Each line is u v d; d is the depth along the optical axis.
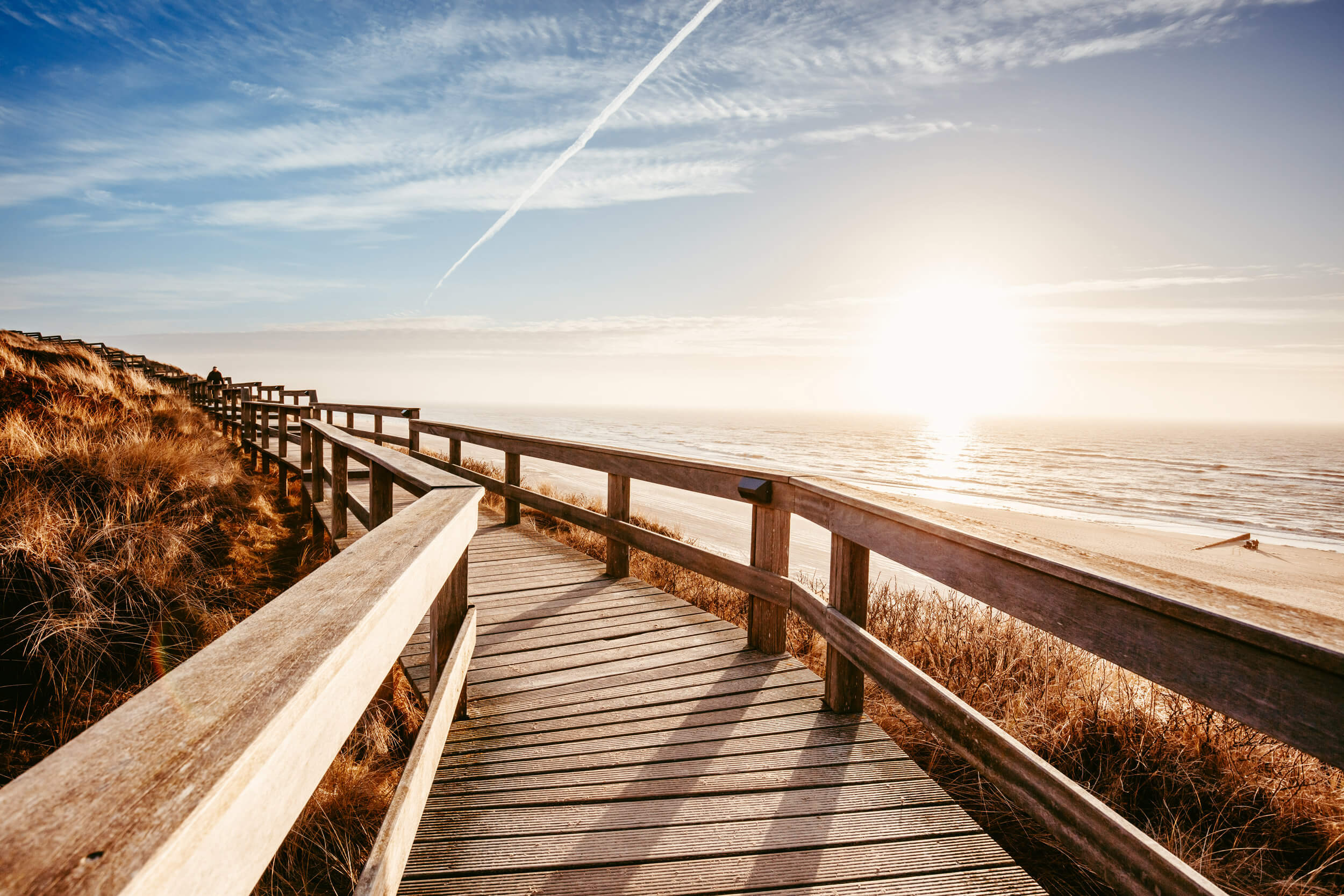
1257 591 17.19
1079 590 1.49
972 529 1.92
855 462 62.06
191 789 0.55
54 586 3.48
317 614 0.98
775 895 1.75
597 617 3.91
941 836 2.00
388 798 2.56
